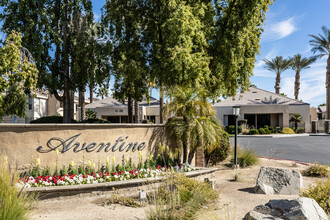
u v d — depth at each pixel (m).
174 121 10.12
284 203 4.56
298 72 48.69
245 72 16.02
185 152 9.93
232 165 11.71
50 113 33.12
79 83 18.33
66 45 17.56
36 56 15.82
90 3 17.30
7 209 3.92
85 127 7.78
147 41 16.39
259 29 16.03
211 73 15.03
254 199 6.75
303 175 10.02
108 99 37.84
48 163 7.10
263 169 7.99
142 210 5.72
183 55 12.88
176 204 5.30
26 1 15.73
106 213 5.48
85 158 7.76
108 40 16.91
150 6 15.61
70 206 5.94
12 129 6.55
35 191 5.98
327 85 41.84
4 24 15.95
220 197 6.94
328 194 5.78
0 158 6.35
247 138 26.83
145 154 9.23
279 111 34.31
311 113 45.72
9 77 11.27
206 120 10.40
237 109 11.58
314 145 20.62
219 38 14.79
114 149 8.34
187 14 13.07
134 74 15.77
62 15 17.25
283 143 22.00
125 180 7.32
